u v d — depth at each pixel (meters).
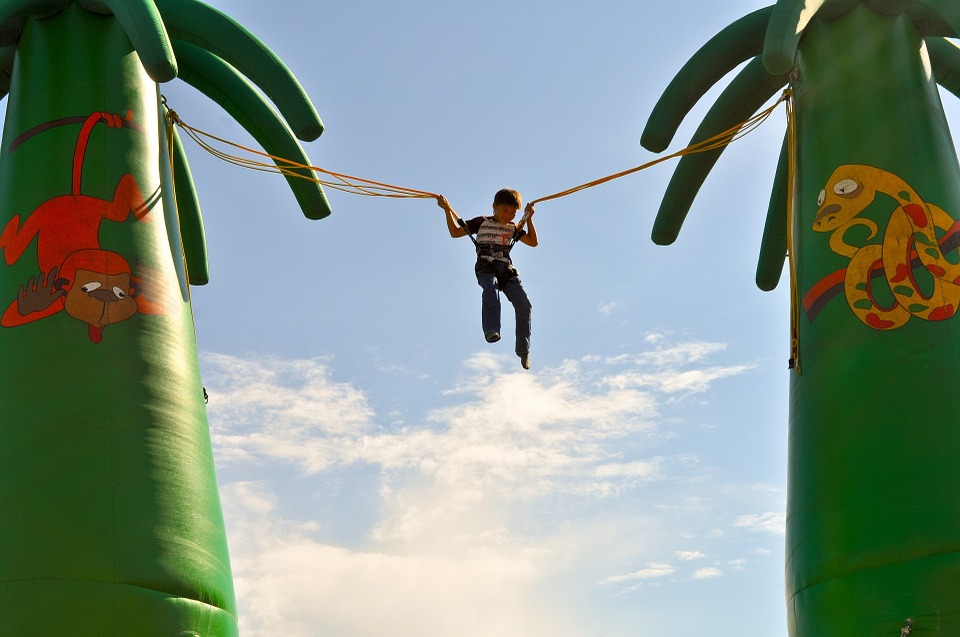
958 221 15.89
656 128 17.64
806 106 17.06
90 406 14.71
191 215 20.14
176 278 16.23
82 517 14.05
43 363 14.85
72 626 13.49
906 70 16.77
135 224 15.96
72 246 15.48
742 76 18.34
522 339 16.34
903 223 15.77
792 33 15.62
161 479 14.67
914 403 14.69
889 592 13.84
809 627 14.60
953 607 13.48
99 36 16.72
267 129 18.45
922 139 16.34
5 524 14.01
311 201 18.95
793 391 16.11
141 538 14.17
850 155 16.34
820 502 14.91
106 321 15.24
